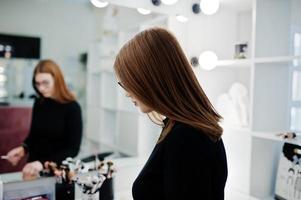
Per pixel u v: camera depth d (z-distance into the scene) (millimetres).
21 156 1546
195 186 771
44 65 1644
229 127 1775
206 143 798
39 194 1493
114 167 1681
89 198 1453
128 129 1922
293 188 1564
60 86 1700
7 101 1540
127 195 1736
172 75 813
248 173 1730
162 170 825
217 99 1998
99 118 1843
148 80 810
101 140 1849
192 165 771
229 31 2045
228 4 1895
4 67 1538
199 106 828
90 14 1779
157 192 840
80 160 1672
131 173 1897
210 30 2002
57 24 1682
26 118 1580
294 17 1752
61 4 1686
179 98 812
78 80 1769
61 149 1667
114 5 1811
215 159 823
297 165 1563
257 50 1630
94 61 1825
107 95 1862
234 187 1854
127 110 1938
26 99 1589
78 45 1771
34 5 1605
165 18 1932
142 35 847
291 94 1768
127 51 847
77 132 1743
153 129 2004
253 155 1688
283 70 1723
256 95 1646
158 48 816
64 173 1492
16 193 1467
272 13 1662
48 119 1642
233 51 2016
